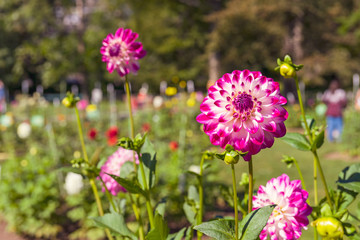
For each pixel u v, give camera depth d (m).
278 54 24.14
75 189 3.75
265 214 1.03
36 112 13.11
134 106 12.27
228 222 1.09
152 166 1.41
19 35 30.05
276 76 25.89
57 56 24.12
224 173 5.76
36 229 3.99
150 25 25.34
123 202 1.68
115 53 1.49
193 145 6.10
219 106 1.06
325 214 1.19
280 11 21.70
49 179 4.07
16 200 4.07
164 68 26.75
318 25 22.89
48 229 3.98
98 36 23.88
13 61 30.06
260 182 5.55
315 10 22.05
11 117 9.64
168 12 25.77
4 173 4.31
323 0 23.27
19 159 4.72
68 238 4.00
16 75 29.84
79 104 11.70
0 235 4.14
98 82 29.22
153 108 10.80
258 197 1.17
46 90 33.38
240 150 1.07
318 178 5.66
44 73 25.84
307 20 22.83
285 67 1.23
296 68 1.23
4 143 8.95
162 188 3.93
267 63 24.55
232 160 0.99
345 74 22.56
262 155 7.58
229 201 1.48
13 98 31.19
